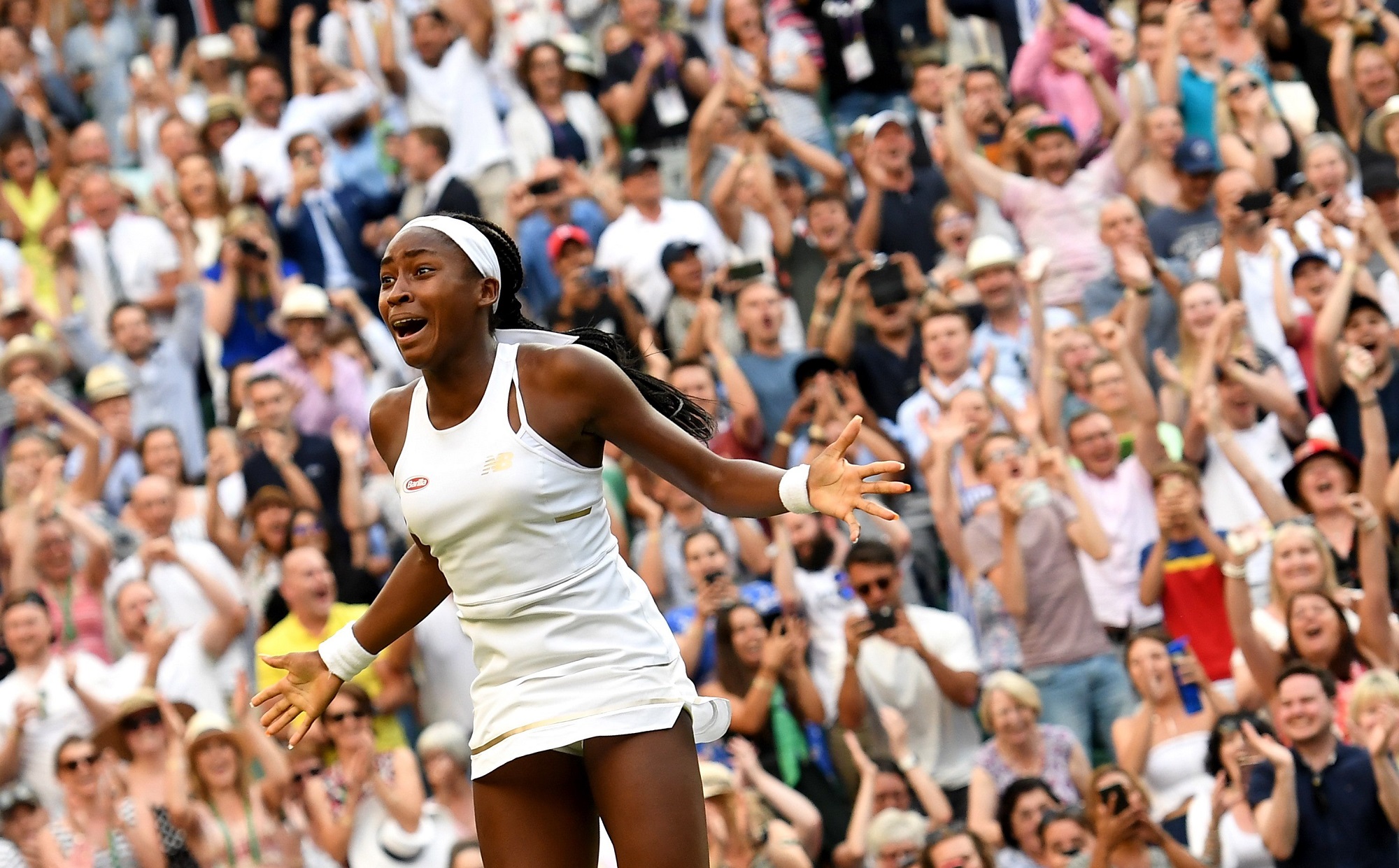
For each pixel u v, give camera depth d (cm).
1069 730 1060
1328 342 1252
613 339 491
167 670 1118
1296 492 1170
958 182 1506
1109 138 1592
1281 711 962
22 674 1079
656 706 464
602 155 1716
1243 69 1566
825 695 1105
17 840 973
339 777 1014
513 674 469
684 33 1730
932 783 1026
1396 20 1661
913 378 1312
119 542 1224
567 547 464
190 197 1633
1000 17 1775
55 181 1661
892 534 1189
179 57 1977
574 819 478
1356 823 932
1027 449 1150
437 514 461
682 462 465
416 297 457
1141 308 1322
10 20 1853
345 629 516
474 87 1694
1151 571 1117
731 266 1409
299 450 1266
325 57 1800
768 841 946
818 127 1717
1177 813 1002
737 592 1073
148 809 985
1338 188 1393
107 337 1525
